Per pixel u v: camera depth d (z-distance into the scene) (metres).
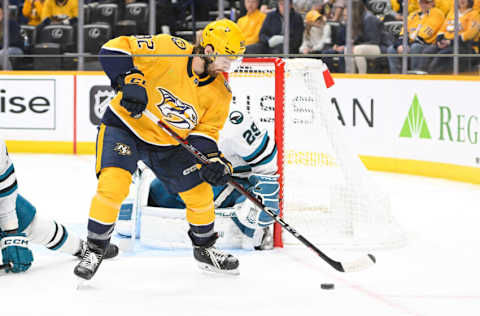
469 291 6.66
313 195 9.02
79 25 18.94
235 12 18.58
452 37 16.64
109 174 6.47
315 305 6.14
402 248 8.62
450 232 9.70
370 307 6.09
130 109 6.21
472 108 14.59
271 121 8.77
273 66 8.57
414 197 12.97
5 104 19.08
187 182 6.89
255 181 8.18
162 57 6.50
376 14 17.77
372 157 17.11
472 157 14.67
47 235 7.28
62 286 6.64
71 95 19.00
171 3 18.64
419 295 6.50
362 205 8.81
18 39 19.38
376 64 17.95
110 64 6.41
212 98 6.74
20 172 15.42
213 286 6.73
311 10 18.03
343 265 6.68
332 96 17.53
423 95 15.90
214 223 7.87
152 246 8.35
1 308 5.93
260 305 6.12
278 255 8.09
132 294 6.41
